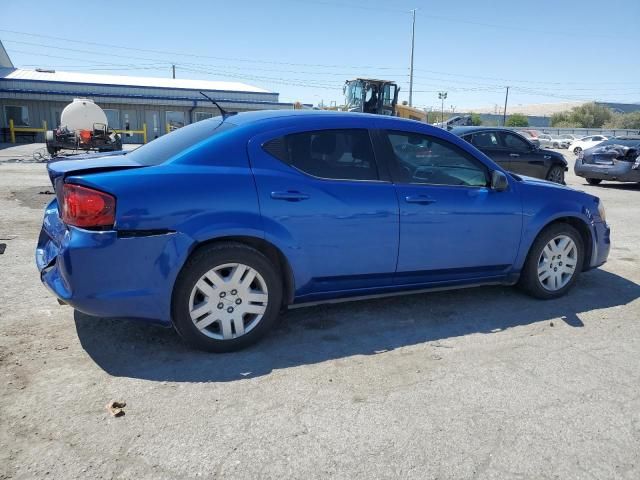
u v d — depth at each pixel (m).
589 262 5.04
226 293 3.48
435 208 4.08
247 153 3.57
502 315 4.41
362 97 22.00
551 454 2.59
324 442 2.62
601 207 5.05
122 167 3.36
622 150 14.27
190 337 3.44
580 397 3.12
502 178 4.32
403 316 4.31
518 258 4.57
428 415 2.88
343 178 3.82
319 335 3.89
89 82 35.03
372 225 3.84
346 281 3.91
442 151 4.26
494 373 3.39
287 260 3.61
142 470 2.37
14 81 33.06
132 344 3.61
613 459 2.57
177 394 3.00
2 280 4.82
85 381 3.11
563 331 4.12
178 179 3.32
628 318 4.44
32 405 2.83
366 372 3.35
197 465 2.42
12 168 15.03
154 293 3.27
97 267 3.14
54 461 2.40
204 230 3.31
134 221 3.16
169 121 37.22
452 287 4.43
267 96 39.97
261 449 2.54
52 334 3.72
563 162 13.41
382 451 2.56
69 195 3.16
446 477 2.40
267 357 3.51
